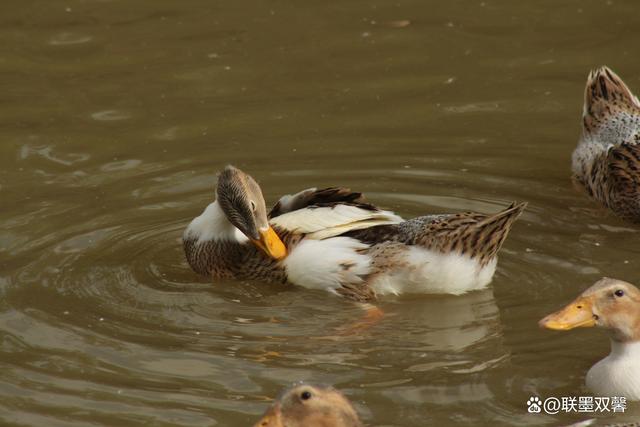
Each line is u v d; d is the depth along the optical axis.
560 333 11.02
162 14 20.59
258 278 12.65
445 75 17.97
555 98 17.09
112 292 12.19
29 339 11.05
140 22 20.25
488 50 18.73
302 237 12.41
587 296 10.17
